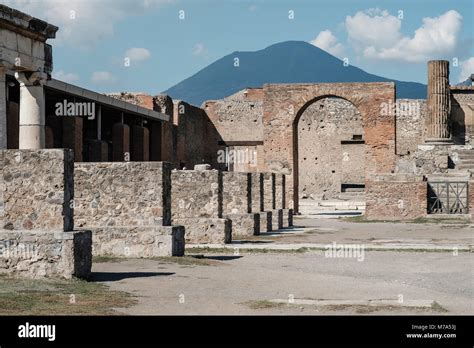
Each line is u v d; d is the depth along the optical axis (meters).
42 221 17.36
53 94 39.88
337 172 72.69
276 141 55.34
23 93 24.84
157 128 55.78
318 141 73.00
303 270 21.02
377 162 53.91
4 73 23.27
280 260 23.53
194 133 66.56
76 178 23.25
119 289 16.36
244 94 71.81
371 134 54.03
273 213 40.12
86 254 17.62
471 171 50.38
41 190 17.34
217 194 29.09
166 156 57.25
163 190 23.03
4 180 17.41
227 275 19.06
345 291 16.70
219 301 15.12
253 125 69.75
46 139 38.00
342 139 72.75
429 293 16.64
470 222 41.56
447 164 52.47
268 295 16.00
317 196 72.19
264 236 33.94
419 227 39.19
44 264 17.08
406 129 71.38
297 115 55.19
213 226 28.59
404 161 53.47
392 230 37.53
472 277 19.56
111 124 49.81
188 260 21.84
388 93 53.84
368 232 36.38
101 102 43.53
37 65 24.47
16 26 23.16
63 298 14.75
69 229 17.62
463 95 64.88
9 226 17.38
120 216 23.08
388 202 45.16
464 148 56.62
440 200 46.75
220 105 70.44
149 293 15.93
